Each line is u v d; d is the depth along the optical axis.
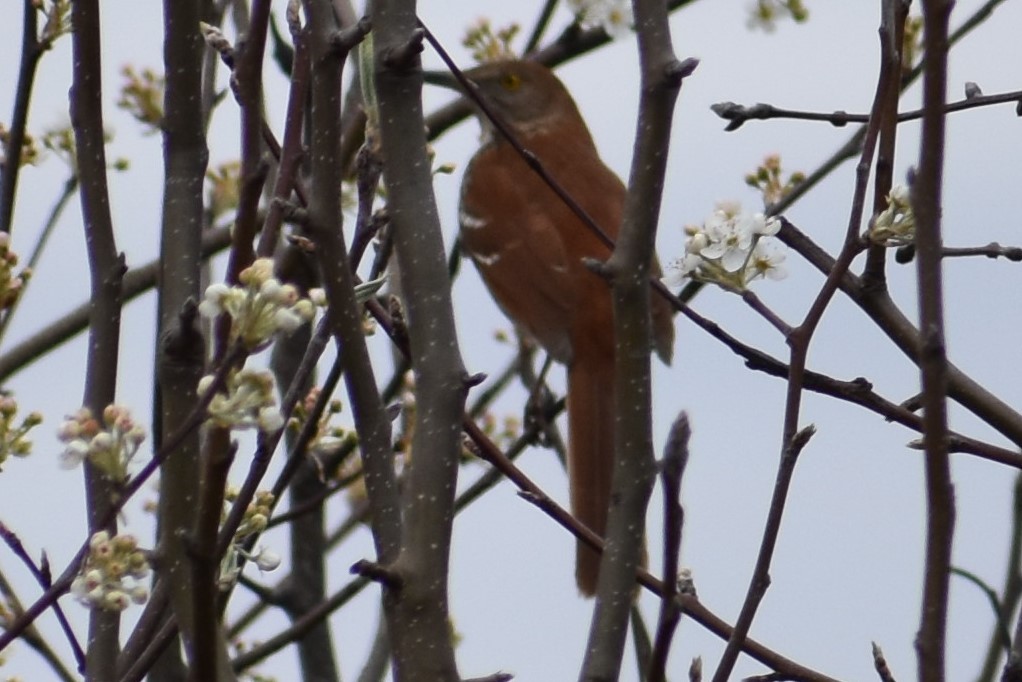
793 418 5.55
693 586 6.16
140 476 4.36
